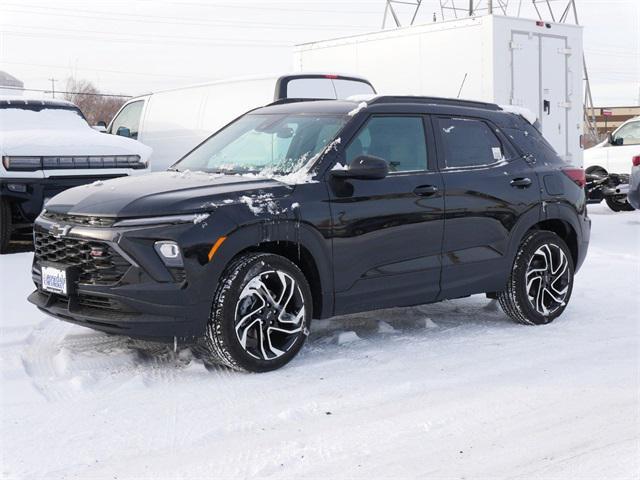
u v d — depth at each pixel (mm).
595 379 5113
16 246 10461
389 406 4559
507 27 12836
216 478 3596
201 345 5730
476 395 4770
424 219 5832
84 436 4062
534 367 5359
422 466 3744
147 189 5223
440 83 13469
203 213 4902
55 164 9562
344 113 5863
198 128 11977
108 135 10648
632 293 7891
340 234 5410
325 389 4832
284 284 5160
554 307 6648
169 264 4797
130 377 5012
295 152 5680
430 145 6074
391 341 5988
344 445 3986
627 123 16219
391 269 5699
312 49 15703
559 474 3666
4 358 5328
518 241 6430
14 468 3689
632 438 4121
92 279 4980
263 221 5062
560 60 13578
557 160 6957
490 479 3607
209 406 4512
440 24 13383
